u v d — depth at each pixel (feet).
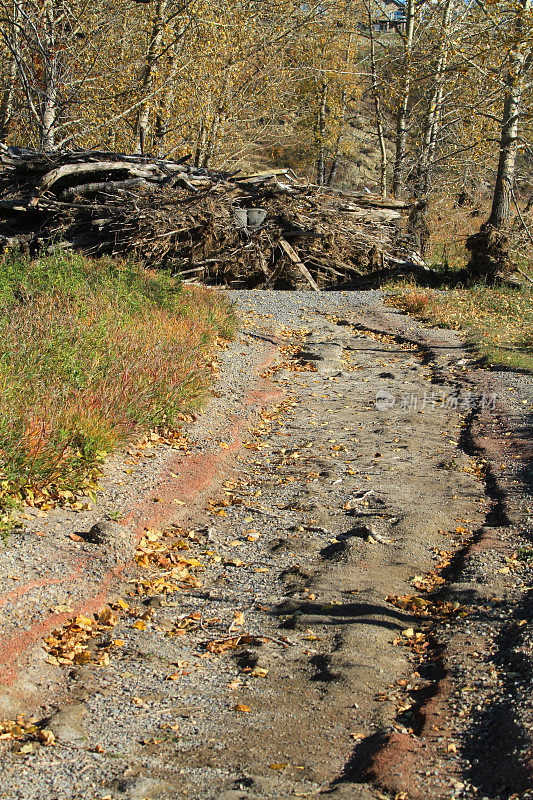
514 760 10.61
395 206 81.41
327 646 15.15
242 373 38.73
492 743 11.40
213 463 26.14
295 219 72.84
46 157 67.87
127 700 13.30
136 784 10.62
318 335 50.62
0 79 82.53
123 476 22.99
